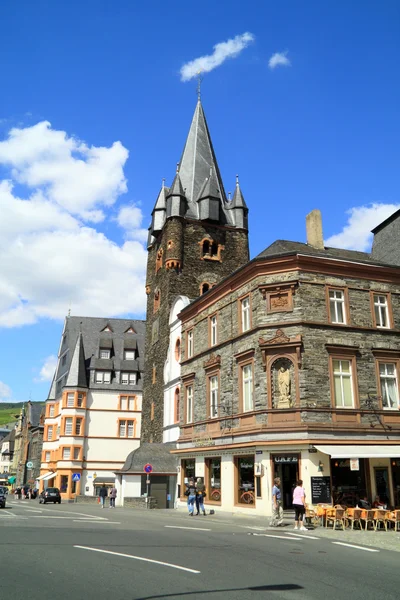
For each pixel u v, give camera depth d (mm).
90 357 74625
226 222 56688
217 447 32344
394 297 31219
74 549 14148
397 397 29609
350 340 29281
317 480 26094
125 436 70062
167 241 53281
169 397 46656
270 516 26734
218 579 10719
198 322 38688
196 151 60156
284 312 29078
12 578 10312
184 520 26016
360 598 9562
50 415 75750
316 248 34250
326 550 15719
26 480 95500
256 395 29141
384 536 19625
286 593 9648
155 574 10938
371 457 25828
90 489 67125
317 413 27391
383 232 39844
